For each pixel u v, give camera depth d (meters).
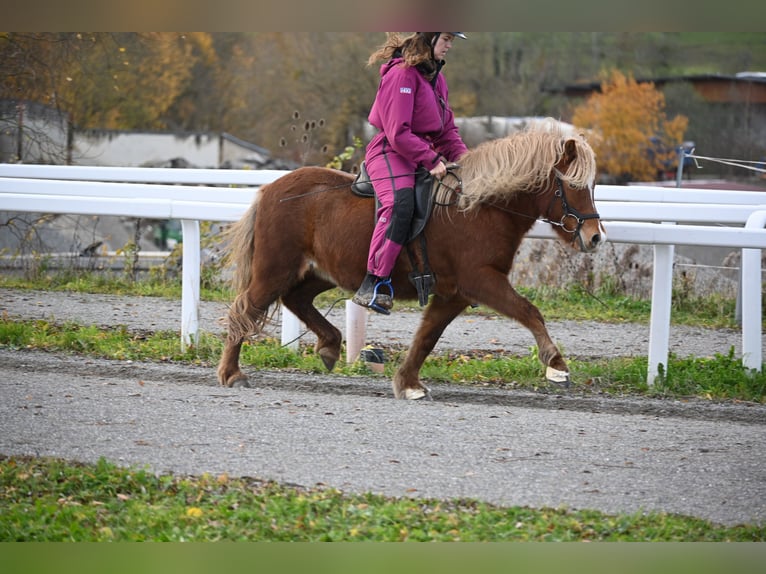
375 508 6.75
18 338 11.82
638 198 13.73
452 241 9.59
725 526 6.70
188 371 10.80
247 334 10.32
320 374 11.05
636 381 10.99
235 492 7.05
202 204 11.54
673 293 16.62
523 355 12.62
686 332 14.73
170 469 7.52
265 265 10.24
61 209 11.98
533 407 10.08
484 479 7.52
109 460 7.69
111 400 9.55
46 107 24.67
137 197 12.41
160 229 31.55
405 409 9.66
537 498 7.13
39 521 6.56
